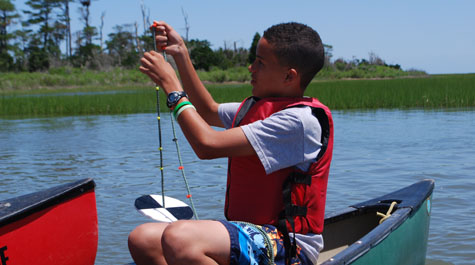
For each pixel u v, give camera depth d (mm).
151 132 11461
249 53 75438
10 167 7102
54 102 20125
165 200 2484
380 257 2529
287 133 2000
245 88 25734
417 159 7078
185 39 67562
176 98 2059
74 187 2449
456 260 3531
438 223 4297
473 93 17969
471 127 10555
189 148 8789
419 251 3125
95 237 2609
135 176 6391
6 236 2145
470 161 6848
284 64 2115
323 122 2105
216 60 69312
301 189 2053
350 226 3127
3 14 77938
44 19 85125
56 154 8281
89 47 76750
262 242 1963
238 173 2123
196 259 1854
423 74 78062
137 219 4559
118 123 13914
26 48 81938
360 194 5223
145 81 55469
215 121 2602
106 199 5250
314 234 2107
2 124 14227
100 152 8445
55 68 66312
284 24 2166
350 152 7797
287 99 2139
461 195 5148
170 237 1870
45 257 2328
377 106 17641
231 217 2156
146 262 2094
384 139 9141
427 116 13398
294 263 2027
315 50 2125
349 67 73125
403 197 3170
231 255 1907
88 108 19078
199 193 5422
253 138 1997
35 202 2262
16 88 48625
